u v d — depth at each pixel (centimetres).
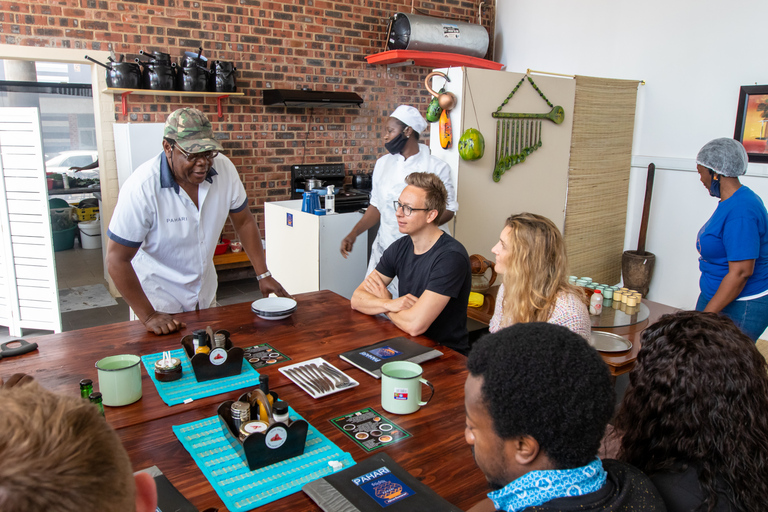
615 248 493
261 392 124
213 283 249
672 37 440
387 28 566
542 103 403
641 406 98
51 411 42
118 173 466
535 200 422
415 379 137
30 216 386
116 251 198
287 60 534
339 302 231
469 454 121
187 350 165
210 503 103
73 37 441
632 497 74
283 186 554
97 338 182
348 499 103
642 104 469
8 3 416
